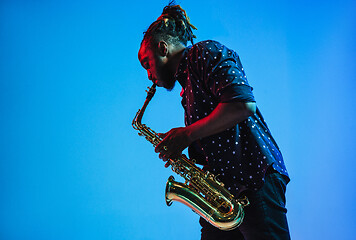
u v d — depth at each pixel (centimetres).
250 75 396
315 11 386
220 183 154
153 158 434
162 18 170
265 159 144
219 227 154
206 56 146
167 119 426
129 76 455
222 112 138
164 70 170
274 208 143
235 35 409
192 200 164
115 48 462
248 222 145
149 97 203
